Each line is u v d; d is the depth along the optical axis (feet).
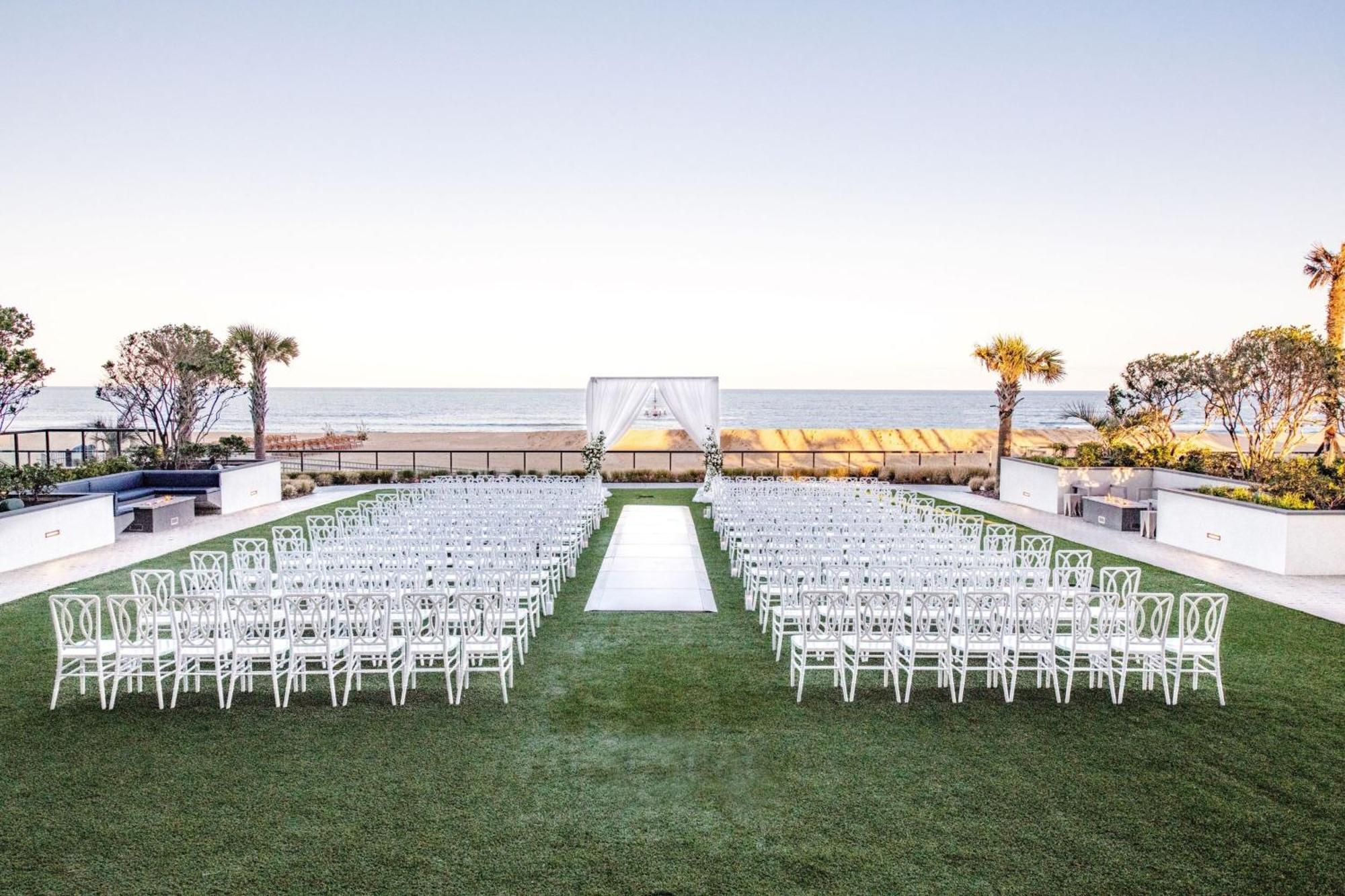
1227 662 24.40
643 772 16.83
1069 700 21.08
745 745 18.17
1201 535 42.04
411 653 20.98
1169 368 56.44
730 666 23.81
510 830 14.48
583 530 42.96
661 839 14.20
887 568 28.22
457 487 51.16
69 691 21.47
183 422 59.98
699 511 56.54
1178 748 18.16
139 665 21.42
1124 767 17.17
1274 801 15.74
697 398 67.92
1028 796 15.85
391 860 13.51
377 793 15.87
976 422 251.60
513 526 35.40
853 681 20.92
